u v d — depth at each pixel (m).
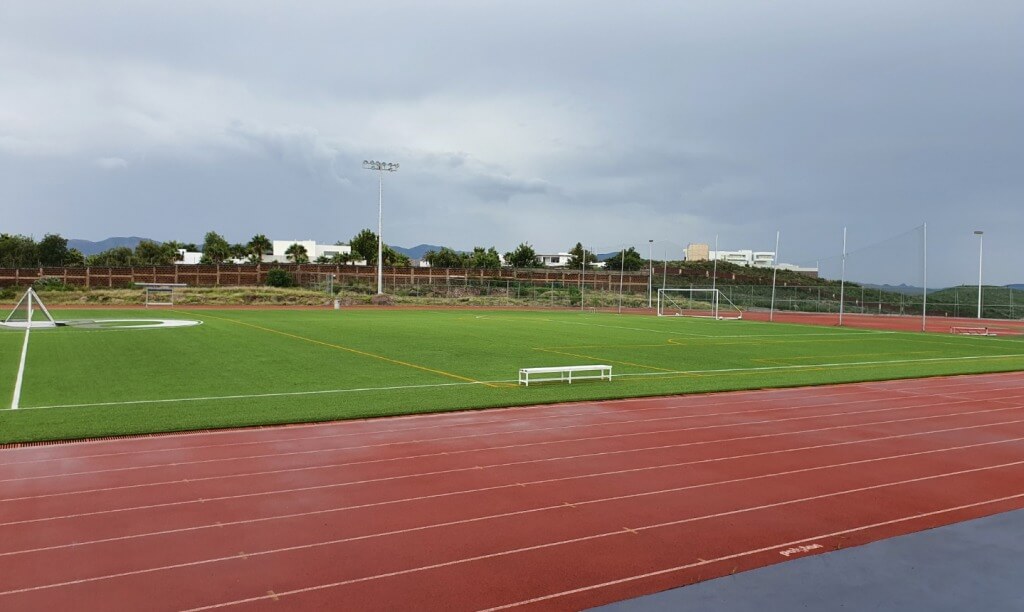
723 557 7.40
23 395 16.86
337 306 62.72
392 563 7.17
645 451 11.86
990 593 6.53
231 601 6.32
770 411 15.70
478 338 34.06
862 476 10.51
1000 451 12.16
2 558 7.18
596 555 7.42
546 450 11.85
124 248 126.50
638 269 111.19
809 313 71.56
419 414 14.95
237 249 119.25
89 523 8.19
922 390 19.22
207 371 21.16
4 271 77.25
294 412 14.77
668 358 27.17
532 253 128.88
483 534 7.97
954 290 72.62
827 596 6.46
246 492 9.38
